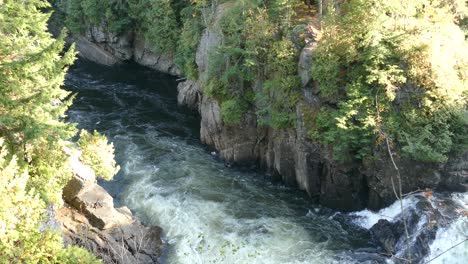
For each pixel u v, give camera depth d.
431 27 22.83
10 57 17.83
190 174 27.44
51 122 17.25
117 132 33.00
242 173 27.92
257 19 26.77
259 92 26.88
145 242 20.89
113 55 48.81
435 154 21.28
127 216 22.23
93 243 19.53
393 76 21.97
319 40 24.52
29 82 17.67
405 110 22.20
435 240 19.78
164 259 20.34
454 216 20.33
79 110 36.69
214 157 29.78
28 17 23.48
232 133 28.53
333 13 24.00
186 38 36.03
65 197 21.56
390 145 22.06
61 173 18.86
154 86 43.03
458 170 22.03
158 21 41.81
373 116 22.36
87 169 22.27
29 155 17.14
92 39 49.47
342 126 21.55
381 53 22.11
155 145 31.16
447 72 22.05
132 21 46.81
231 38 28.14
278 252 20.94
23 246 13.20
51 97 17.23
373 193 23.22
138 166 28.19
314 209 24.42
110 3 45.03
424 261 19.50
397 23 23.17
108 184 26.14
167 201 24.52
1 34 19.56
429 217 20.34
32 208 14.09
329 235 22.20
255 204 24.69
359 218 23.38
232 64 28.47
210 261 20.23
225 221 23.09
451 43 23.23
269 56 26.06
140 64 47.59
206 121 30.56
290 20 26.97
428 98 22.09
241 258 20.47
